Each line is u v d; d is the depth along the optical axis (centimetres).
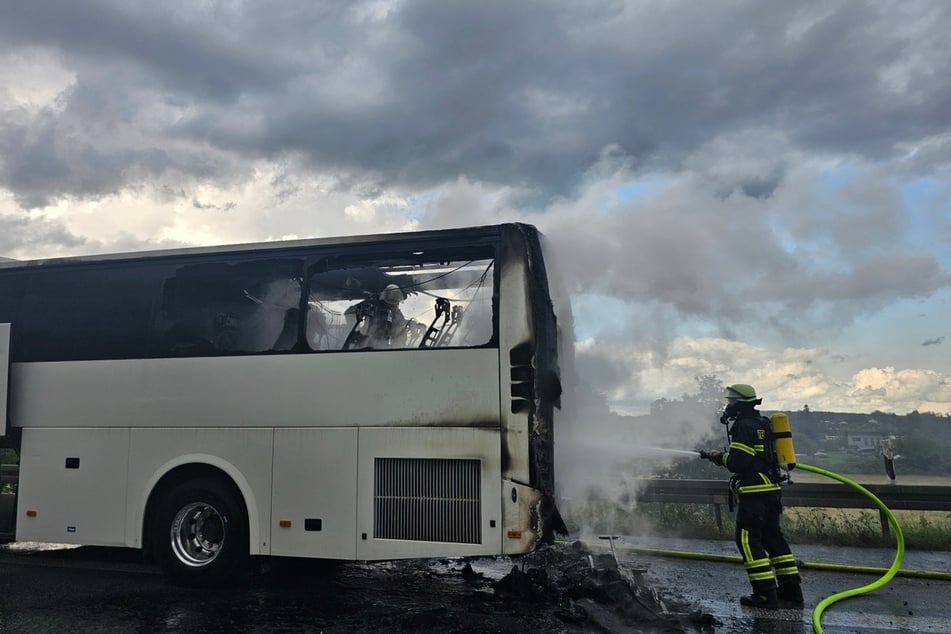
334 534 606
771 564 625
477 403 584
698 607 589
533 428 569
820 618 559
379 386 613
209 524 671
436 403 594
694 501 930
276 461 631
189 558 662
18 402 724
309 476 620
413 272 643
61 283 738
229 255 688
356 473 608
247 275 679
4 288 753
